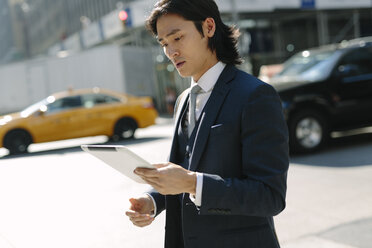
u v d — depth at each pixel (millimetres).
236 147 1241
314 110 6680
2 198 4969
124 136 10703
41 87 19203
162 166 1164
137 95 18812
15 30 75812
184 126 1437
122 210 4172
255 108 1217
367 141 7469
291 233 3385
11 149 9703
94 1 39250
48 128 9938
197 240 1294
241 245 1272
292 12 20484
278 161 1203
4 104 19578
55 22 56188
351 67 7023
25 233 3660
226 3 17641
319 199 4191
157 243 3320
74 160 7527
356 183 4672
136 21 18297
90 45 23906
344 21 24281
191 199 1180
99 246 3297
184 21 1291
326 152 6664
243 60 1431
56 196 4891
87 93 10523
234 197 1136
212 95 1293
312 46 23859
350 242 3123
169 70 20000
